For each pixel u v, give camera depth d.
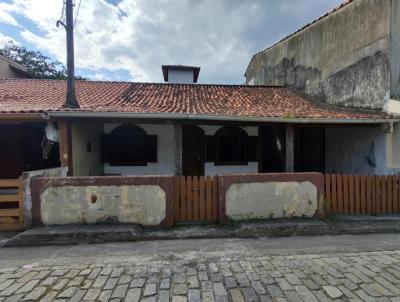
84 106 8.12
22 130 8.84
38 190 5.44
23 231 5.32
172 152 10.37
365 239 5.29
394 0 7.75
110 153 10.20
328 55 10.37
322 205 6.00
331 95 10.17
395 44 7.80
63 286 3.58
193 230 5.48
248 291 3.45
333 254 4.58
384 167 7.90
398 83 7.80
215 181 5.91
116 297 3.32
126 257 4.46
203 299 3.28
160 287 3.54
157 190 5.61
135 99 9.80
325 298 3.29
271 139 10.80
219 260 4.35
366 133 8.64
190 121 7.84
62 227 5.35
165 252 4.66
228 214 5.78
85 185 5.48
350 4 9.25
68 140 7.48
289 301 3.23
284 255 4.54
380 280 3.70
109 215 5.54
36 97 9.45
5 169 8.70
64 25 7.71
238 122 8.01
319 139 11.05
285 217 5.91
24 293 3.42
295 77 12.78
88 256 4.52
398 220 6.11
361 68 8.79
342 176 6.36
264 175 5.84
